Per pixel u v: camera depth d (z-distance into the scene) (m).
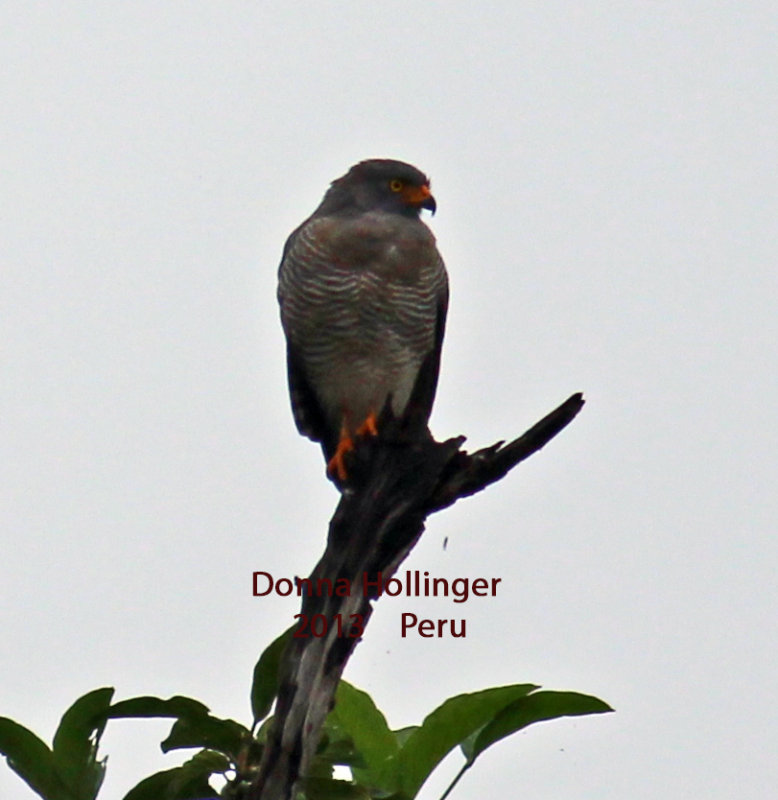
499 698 7.90
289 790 7.57
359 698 8.25
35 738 7.79
